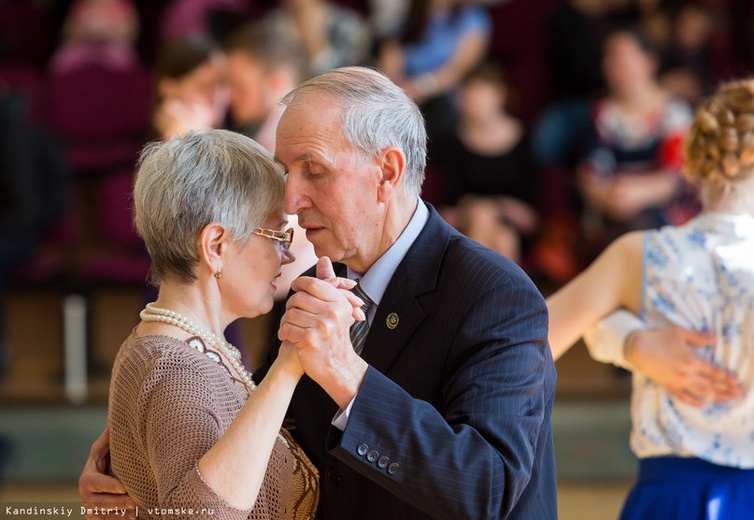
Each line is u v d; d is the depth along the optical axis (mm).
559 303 4086
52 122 9805
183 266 3312
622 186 8828
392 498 3330
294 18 9633
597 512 7395
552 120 9414
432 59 9953
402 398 3092
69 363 8531
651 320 3998
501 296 3258
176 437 3088
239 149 3344
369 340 3383
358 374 3100
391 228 3385
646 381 4035
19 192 8422
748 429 3879
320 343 3055
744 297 3850
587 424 8094
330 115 3240
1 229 8422
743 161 3877
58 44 11078
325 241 3334
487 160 9250
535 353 3240
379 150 3277
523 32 10602
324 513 3494
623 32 9070
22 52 11031
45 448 7945
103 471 3531
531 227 9227
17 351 9070
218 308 3373
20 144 8453
